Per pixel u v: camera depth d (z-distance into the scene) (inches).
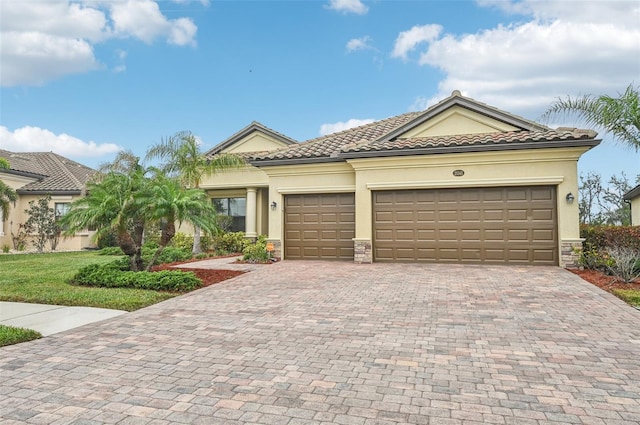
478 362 199.5
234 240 821.9
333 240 633.6
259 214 864.9
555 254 521.3
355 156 582.2
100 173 720.3
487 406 153.9
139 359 208.1
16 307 331.0
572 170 511.5
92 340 240.8
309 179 639.8
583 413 147.8
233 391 169.5
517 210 536.4
